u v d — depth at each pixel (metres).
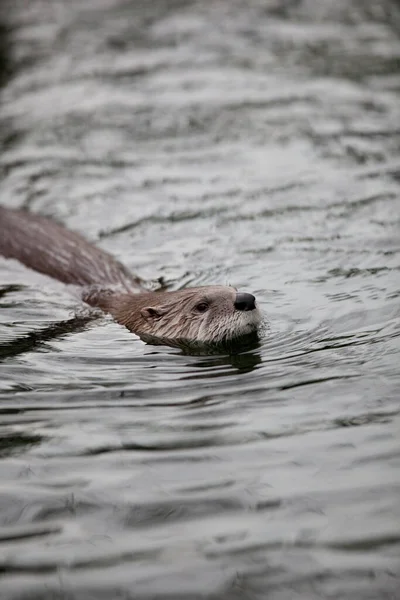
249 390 27.53
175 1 80.12
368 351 29.53
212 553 19.44
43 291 37.38
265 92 60.38
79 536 20.30
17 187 47.72
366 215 42.69
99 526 20.66
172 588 18.42
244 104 58.34
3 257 39.91
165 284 37.59
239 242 40.81
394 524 20.08
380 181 46.66
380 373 27.73
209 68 65.12
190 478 22.45
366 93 59.81
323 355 29.67
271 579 18.56
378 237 40.12
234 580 18.56
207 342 32.28
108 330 33.81
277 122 55.41
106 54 68.69
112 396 27.53
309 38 70.75
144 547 19.77
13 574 19.05
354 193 45.31
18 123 56.66
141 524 20.64
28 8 79.88
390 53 67.12
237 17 75.50
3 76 65.69
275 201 44.97
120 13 77.81
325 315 33.00
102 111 58.00
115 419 25.91
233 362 30.06
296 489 21.69
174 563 19.17
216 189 46.75
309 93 59.97
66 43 71.50
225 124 55.44
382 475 22.03
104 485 22.30
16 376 29.08
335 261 38.03
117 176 48.84
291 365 29.20
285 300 34.72
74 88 62.31
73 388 28.17
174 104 58.69
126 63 66.69
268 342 31.39
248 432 24.67
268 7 77.75
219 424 25.27
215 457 23.41
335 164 49.25
